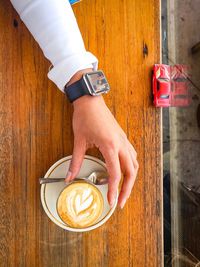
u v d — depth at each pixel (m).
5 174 0.62
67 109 0.66
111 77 0.68
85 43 0.67
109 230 0.66
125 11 0.69
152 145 0.69
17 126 0.63
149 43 0.70
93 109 0.59
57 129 0.65
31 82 0.64
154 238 0.68
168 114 1.45
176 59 1.50
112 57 0.68
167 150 1.47
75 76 0.59
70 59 0.58
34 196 0.63
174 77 1.38
